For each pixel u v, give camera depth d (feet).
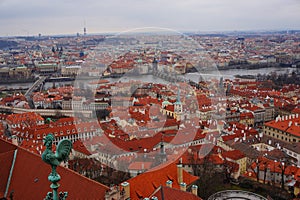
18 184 166.20
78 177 154.71
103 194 153.28
